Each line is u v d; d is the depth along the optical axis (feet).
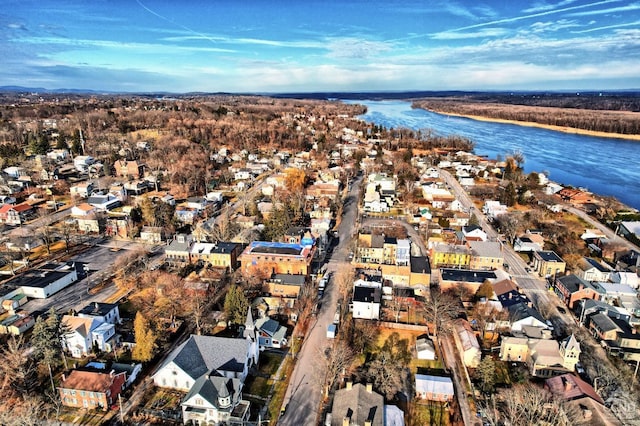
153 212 541.34
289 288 372.17
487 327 328.70
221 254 428.56
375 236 469.16
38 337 272.51
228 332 323.37
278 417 242.99
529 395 241.76
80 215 535.60
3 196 596.70
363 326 332.19
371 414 228.22
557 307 374.63
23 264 430.61
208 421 237.25
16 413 235.40
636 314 359.25
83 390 245.24
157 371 264.72
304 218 587.68
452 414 248.32
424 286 392.88
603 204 648.79
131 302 366.43
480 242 457.68
